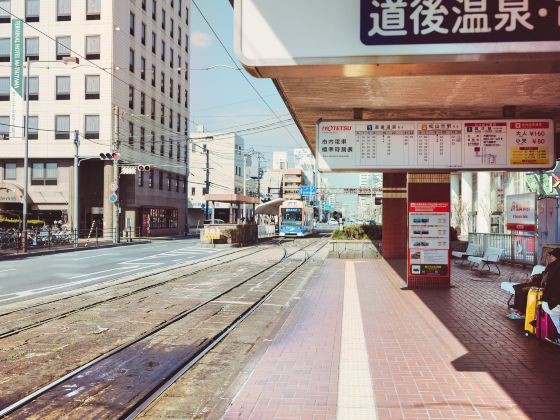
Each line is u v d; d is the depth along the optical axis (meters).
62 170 39.56
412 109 10.73
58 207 39.56
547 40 3.75
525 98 9.42
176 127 54.34
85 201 40.78
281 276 16.47
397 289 13.05
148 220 46.00
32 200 39.59
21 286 14.12
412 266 13.20
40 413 4.91
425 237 13.19
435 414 4.62
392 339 7.57
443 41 3.85
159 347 7.47
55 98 38.91
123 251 28.36
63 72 38.84
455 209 35.25
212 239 32.91
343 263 21.28
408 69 4.14
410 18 3.90
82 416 4.83
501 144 9.18
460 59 3.85
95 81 38.72
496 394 5.14
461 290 12.67
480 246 19.59
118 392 5.50
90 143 38.72
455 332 8.02
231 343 7.79
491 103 9.91
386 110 10.91
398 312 9.78
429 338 7.61
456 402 4.92
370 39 3.95
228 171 82.00
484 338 7.59
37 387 5.67
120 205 41.94
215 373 6.24
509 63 3.93
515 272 16.28
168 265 20.38
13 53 38.12
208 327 8.86
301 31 4.03
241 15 4.07
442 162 9.27
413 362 6.32
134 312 10.19
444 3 3.86
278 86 8.91
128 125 41.78
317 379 5.68
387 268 18.94
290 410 4.75
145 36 45.44
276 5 4.04
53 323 9.10
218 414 4.77
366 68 4.12
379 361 6.38
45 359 6.81
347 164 9.42
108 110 38.59
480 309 10.05
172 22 53.00
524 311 8.56
